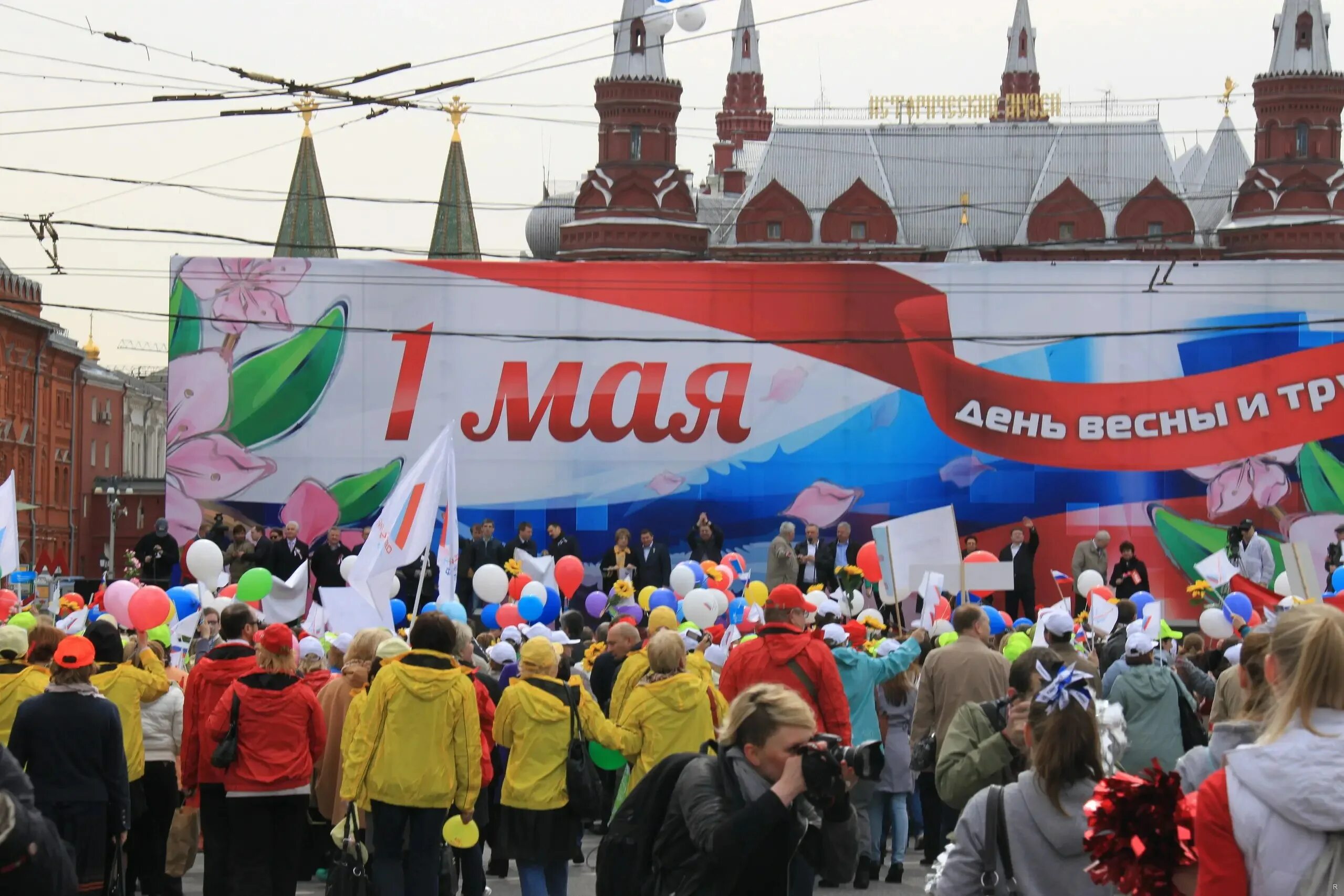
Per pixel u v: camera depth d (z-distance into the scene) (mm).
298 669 12961
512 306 27344
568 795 10453
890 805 13070
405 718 9789
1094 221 82625
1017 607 27969
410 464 27172
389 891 9820
